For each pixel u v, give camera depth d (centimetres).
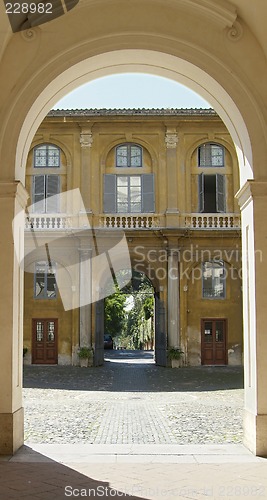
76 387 1892
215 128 2773
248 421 862
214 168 2773
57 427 1112
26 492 621
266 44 857
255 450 811
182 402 1521
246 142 884
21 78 870
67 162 2759
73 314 2717
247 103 870
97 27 879
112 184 2762
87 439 980
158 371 2481
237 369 2559
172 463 766
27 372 2408
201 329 2731
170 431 1065
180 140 2784
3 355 825
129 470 725
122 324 4344
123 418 1239
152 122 2777
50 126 2767
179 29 878
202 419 1220
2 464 754
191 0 853
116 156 2788
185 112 2755
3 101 867
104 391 1786
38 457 798
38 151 2770
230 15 855
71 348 2723
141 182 2772
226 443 933
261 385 818
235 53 875
